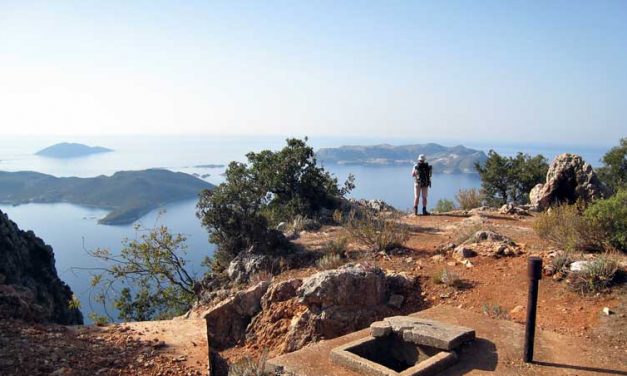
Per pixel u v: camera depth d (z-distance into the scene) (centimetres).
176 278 1442
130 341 643
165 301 1337
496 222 1449
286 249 1262
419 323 621
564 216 1088
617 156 2656
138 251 1388
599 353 560
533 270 528
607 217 959
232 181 1394
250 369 553
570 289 803
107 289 1326
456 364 533
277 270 1171
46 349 571
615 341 629
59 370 517
